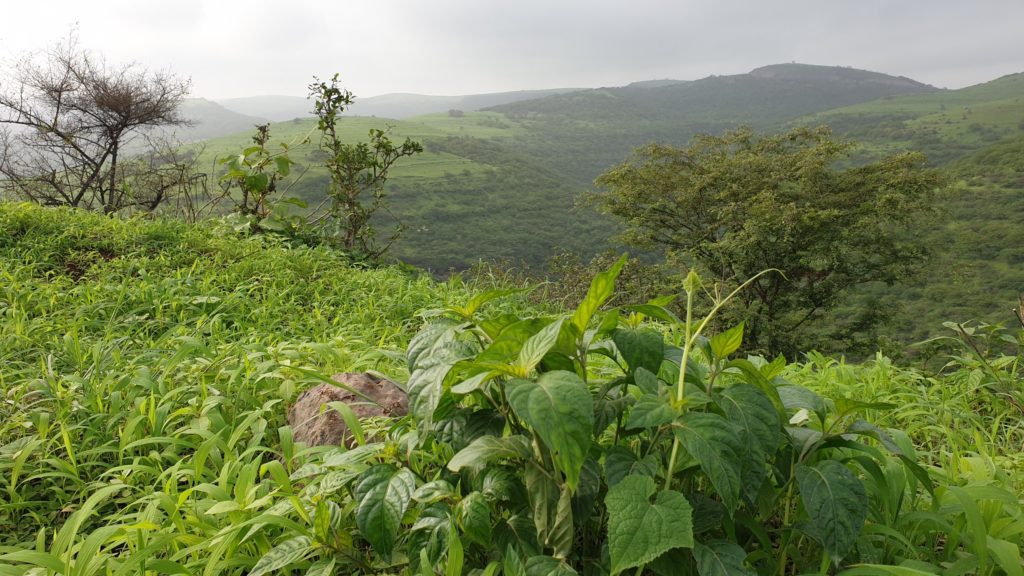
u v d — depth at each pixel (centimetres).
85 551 182
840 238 2308
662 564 158
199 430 288
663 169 2858
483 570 173
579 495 162
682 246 2772
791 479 186
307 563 208
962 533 198
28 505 267
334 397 309
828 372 411
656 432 173
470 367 164
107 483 277
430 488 175
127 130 1450
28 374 383
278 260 750
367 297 660
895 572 159
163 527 229
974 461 243
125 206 1283
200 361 384
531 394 140
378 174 1116
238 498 211
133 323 504
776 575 192
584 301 165
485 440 166
